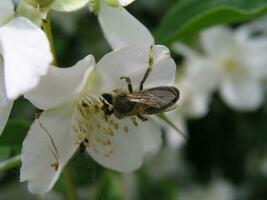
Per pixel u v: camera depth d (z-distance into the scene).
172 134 0.22
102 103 0.12
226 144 0.26
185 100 0.23
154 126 0.12
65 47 0.21
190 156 0.26
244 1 0.15
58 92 0.11
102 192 0.16
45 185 0.11
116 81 0.12
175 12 0.15
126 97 0.11
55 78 0.11
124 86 0.12
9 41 0.10
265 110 0.26
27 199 0.23
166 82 0.11
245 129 0.26
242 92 0.24
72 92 0.11
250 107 0.24
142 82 0.11
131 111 0.11
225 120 0.26
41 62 0.10
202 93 0.23
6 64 0.10
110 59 0.11
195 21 0.14
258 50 0.24
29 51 0.10
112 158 0.12
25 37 0.10
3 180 0.23
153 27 0.24
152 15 0.24
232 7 0.14
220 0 0.15
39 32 0.10
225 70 0.24
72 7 0.11
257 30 0.25
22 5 0.11
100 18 0.12
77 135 0.12
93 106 0.12
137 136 0.12
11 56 0.10
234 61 0.24
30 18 0.11
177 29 0.15
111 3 0.11
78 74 0.11
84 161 0.13
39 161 0.11
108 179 0.16
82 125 0.12
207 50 0.24
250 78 0.24
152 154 0.24
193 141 0.26
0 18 0.11
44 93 0.11
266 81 0.25
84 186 0.21
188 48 0.23
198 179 0.27
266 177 0.27
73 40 0.21
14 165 0.13
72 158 0.13
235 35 0.24
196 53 0.23
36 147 0.11
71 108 0.12
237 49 0.24
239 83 0.24
